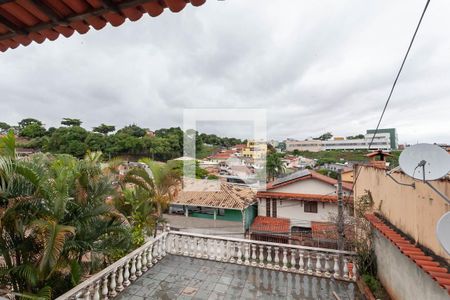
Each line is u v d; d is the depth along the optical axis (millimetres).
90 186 6250
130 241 6750
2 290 4863
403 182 4375
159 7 1479
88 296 4090
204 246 6637
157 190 9602
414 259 3264
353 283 5449
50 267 4684
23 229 4812
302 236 12875
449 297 2781
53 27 1644
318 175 16031
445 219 2262
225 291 5031
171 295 4836
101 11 1462
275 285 5305
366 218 5812
